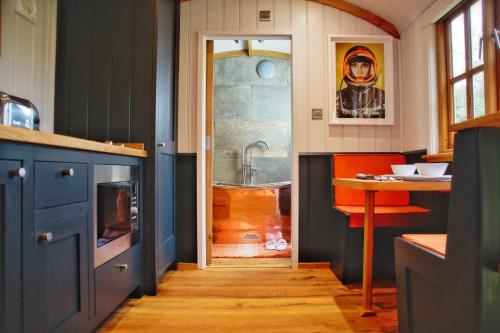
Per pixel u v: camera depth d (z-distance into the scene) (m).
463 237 0.75
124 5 1.91
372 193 1.58
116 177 1.53
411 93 2.34
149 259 1.84
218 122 4.39
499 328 0.70
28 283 0.91
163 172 2.07
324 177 2.46
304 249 2.45
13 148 0.85
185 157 2.45
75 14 1.93
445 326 0.82
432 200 2.07
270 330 1.42
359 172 2.30
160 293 1.88
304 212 2.46
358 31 2.48
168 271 2.32
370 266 1.58
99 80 1.91
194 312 1.61
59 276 1.07
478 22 1.79
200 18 2.45
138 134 1.87
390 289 1.92
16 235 0.86
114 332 1.40
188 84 2.45
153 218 1.85
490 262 0.70
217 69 4.41
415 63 2.27
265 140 4.39
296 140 2.45
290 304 1.71
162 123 2.04
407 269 1.03
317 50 2.47
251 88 4.41
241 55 4.39
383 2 2.30
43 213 0.98
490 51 1.65
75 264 1.17
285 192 3.17
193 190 2.45
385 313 1.59
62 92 1.91
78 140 1.15
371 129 2.49
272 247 2.94
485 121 0.69
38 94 1.84
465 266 0.74
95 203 1.32
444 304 0.82
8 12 1.66
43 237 0.96
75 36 1.92
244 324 1.48
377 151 2.48
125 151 1.57
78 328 1.17
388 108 2.48
